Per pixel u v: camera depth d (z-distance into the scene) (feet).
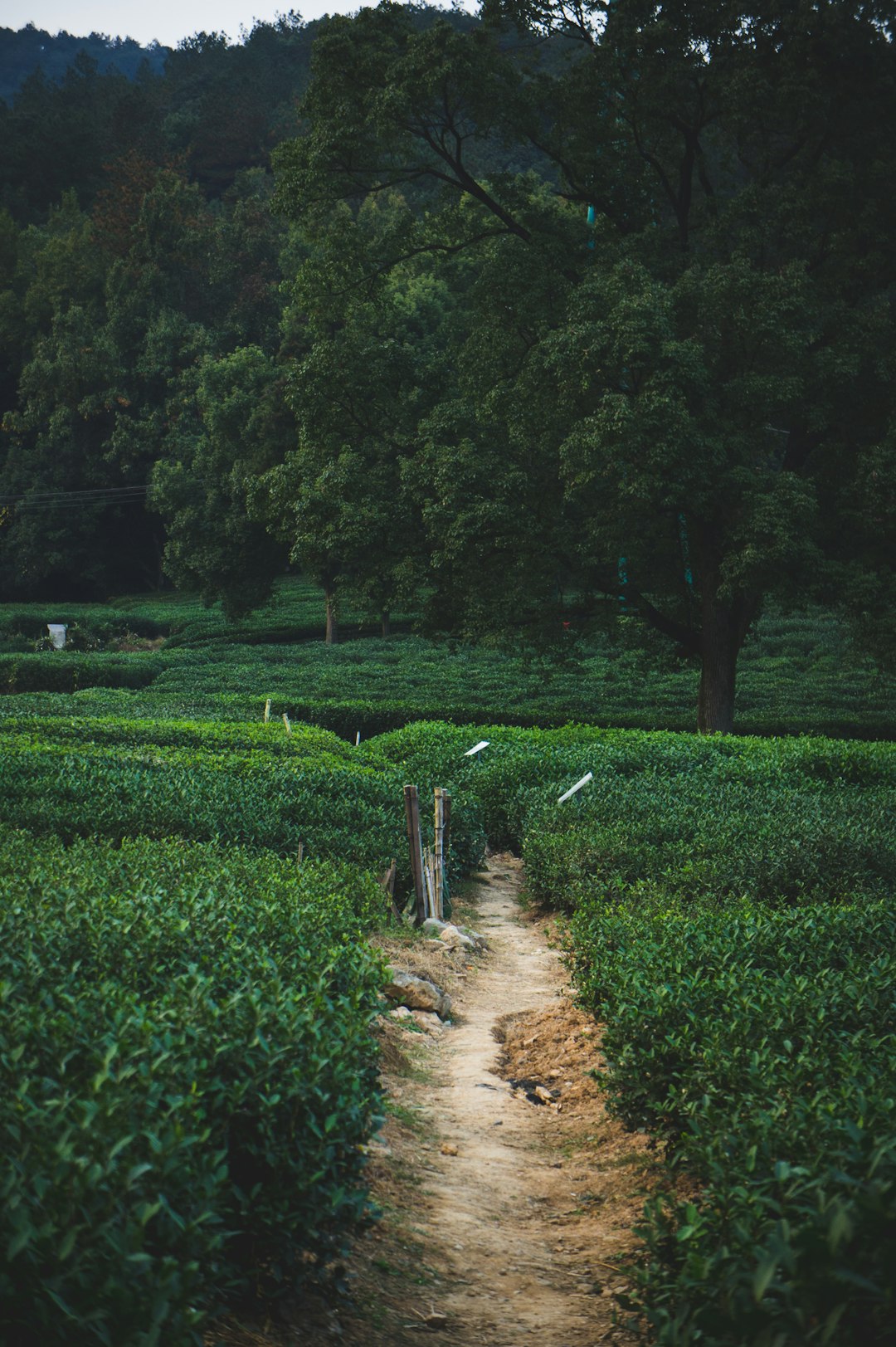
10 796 44.91
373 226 250.37
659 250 81.87
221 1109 13.04
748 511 73.05
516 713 104.22
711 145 86.94
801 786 61.36
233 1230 12.95
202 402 186.91
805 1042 17.34
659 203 87.51
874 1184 9.70
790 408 76.54
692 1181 18.02
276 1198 12.90
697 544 84.74
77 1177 9.73
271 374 180.45
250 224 250.57
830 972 21.35
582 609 86.53
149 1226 10.64
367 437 90.33
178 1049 12.91
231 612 171.53
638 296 70.79
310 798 49.47
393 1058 25.61
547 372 75.77
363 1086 15.46
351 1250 15.58
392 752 79.56
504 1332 14.42
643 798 53.26
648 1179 19.16
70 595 250.78
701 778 62.18
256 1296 13.41
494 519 74.38
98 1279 9.34
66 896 20.53
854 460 79.71
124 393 235.20
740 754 71.36
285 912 22.88
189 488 177.37
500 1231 17.84
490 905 50.57
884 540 78.33
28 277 285.02
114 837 41.50
